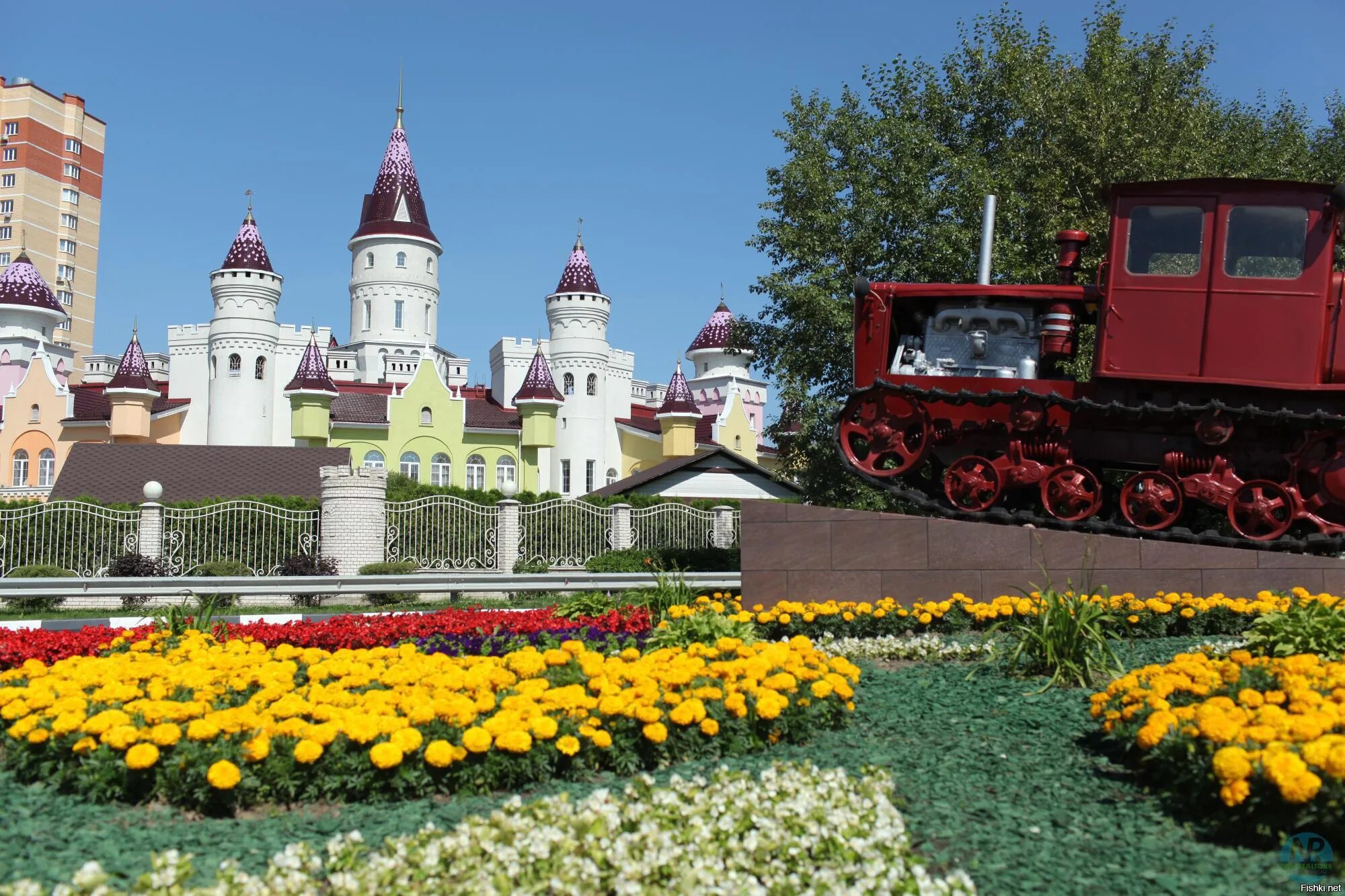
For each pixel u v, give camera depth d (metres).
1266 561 10.98
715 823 4.49
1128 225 11.90
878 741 6.54
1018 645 8.52
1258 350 11.39
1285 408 11.36
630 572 20.31
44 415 50.72
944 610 10.71
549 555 24.09
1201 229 11.60
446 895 3.90
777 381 25.17
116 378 49.41
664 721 6.07
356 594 18.08
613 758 5.92
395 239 64.25
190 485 31.14
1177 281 11.67
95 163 112.81
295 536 22.06
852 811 4.78
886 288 13.09
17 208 104.62
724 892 3.85
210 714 5.70
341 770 5.52
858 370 13.23
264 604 19.20
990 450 12.79
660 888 3.94
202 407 55.38
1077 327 12.73
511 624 11.29
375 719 5.61
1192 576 11.02
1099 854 4.69
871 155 25.14
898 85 28.11
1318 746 4.57
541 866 4.06
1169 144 26.09
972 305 12.97
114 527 20.91
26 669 7.22
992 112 28.00
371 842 4.77
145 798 5.47
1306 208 11.35
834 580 11.43
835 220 24.48
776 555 11.52
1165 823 5.04
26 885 3.90
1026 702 7.43
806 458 25.94
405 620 11.28
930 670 8.73
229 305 53.78
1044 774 5.86
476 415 53.53
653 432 57.09
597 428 56.78
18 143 105.50
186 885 3.99
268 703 6.34
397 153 66.69
